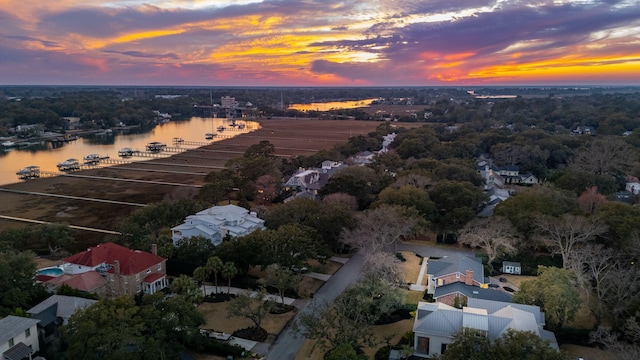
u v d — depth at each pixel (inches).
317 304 3051.2
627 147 6766.7
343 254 3983.8
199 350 2466.8
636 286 2689.5
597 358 2426.2
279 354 2479.1
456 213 4173.2
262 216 4694.9
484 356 1830.7
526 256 3698.3
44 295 2842.0
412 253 4025.6
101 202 5821.9
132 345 2127.2
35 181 7101.4
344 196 4795.8
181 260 3459.6
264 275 3526.1
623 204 3917.3
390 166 6968.5
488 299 2854.3
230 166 6717.5
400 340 2591.0
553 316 2568.9
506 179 6904.5
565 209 4365.2
